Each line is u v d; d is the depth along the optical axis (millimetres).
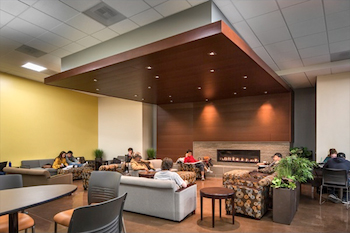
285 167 4184
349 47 4895
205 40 3299
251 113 7973
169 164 3895
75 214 1399
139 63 4324
